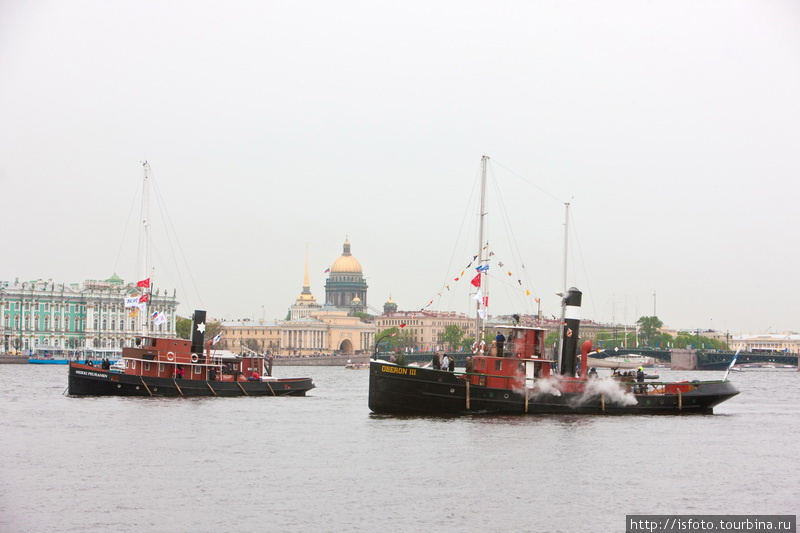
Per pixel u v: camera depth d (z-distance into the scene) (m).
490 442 103.00
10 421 121.94
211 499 75.62
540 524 69.19
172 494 77.25
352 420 123.06
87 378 156.88
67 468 87.75
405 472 86.38
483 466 89.38
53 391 183.25
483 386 124.31
